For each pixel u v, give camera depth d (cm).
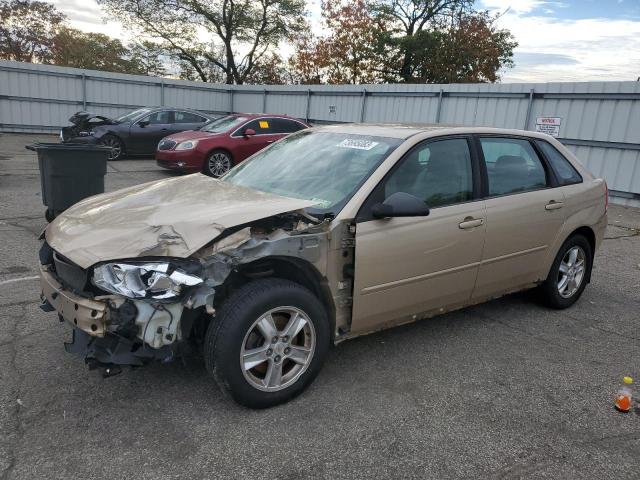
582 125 1200
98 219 324
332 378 355
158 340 275
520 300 529
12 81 1992
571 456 284
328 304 339
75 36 4203
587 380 370
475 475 265
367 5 3541
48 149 645
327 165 388
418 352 401
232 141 1266
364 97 1794
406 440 291
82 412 303
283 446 281
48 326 412
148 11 3325
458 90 1467
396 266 353
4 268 550
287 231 315
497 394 345
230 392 299
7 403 308
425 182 379
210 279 282
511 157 448
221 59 3744
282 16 3559
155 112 1580
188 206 329
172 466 261
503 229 420
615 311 511
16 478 248
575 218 486
